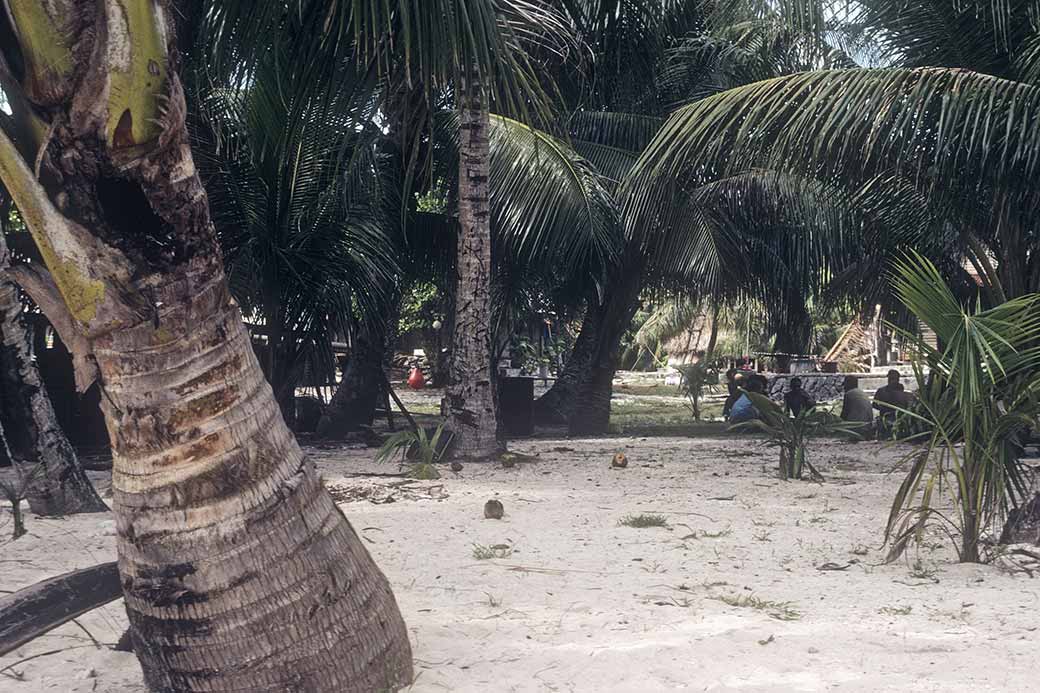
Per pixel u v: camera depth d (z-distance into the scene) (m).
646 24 12.02
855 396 17.23
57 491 8.21
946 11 10.41
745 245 16.61
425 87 5.13
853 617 5.02
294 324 13.92
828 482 10.53
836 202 13.22
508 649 4.41
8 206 10.40
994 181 9.70
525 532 7.47
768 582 5.87
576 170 14.91
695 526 7.79
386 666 3.78
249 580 3.48
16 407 8.19
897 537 6.40
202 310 3.50
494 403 12.71
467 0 5.06
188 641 3.47
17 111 3.40
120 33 3.23
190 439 3.45
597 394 18.22
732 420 18.45
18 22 3.23
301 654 3.53
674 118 9.48
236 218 12.98
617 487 10.09
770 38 14.10
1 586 5.70
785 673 4.09
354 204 14.02
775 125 9.38
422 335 36.03
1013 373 6.36
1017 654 4.34
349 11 5.67
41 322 13.79
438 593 5.56
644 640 4.52
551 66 12.74
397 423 19.33
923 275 6.14
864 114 8.77
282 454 3.65
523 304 17.83
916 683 3.95
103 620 5.05
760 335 29.44
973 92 8.69
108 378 3.47
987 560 6.45
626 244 16.59
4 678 4.10
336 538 3.74
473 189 12.56
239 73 6.42
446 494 9.47
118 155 3.29
